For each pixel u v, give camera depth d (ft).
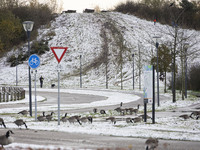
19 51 369.91
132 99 132.05
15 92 124.06
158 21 428.15
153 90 56.65
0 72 321.32
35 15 439.22
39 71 314.55
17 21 397.19
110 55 331.57
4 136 30.83
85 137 40.40
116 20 446.19
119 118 65.98
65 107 94.43
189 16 373.81
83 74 297.12
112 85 255.91
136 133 43.24
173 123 56.24
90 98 140.67
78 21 450.30
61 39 392.88
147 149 29.78
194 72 196.75
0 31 380.58
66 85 256.11
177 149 33.27
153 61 188.44
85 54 346.74
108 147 33.17
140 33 389.39
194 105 101.45
